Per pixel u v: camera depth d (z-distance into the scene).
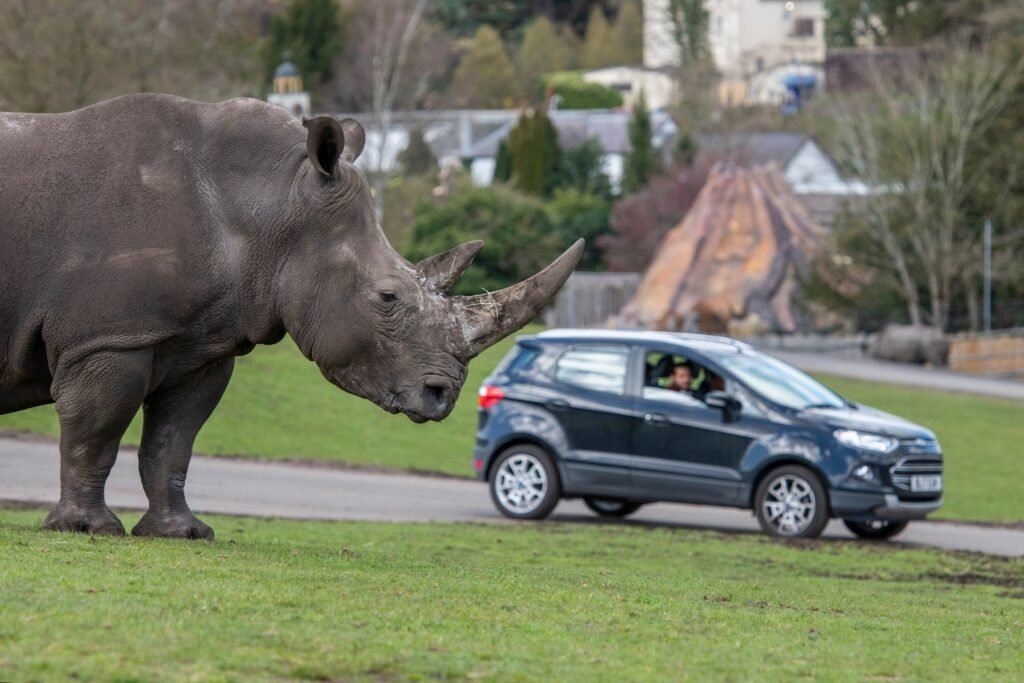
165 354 26.48
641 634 20.56
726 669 18.55
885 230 134.25
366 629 18.88
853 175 154.38
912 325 134.12
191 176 26.27
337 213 26.31
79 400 25.97
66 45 92.69
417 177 192.25
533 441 46.72
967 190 137.75
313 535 36.12
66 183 25.94
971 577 37.09
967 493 63.25
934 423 86.69
